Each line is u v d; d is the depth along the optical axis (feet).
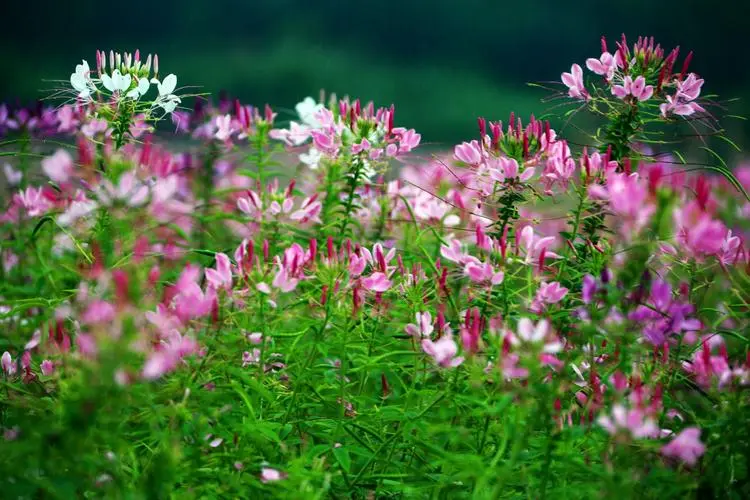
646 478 8.11
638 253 8.04
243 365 8.51
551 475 8.20
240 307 8.44
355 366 8.82
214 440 8.24
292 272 8.36
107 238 8.32
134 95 8.72
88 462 7.85
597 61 8.80
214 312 8.16
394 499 8.36
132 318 7.79
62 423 7.93
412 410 8.51
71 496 7.84
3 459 7.90
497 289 8.48
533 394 7.99
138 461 8.23
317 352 8.64
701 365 8.28
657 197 8.02
